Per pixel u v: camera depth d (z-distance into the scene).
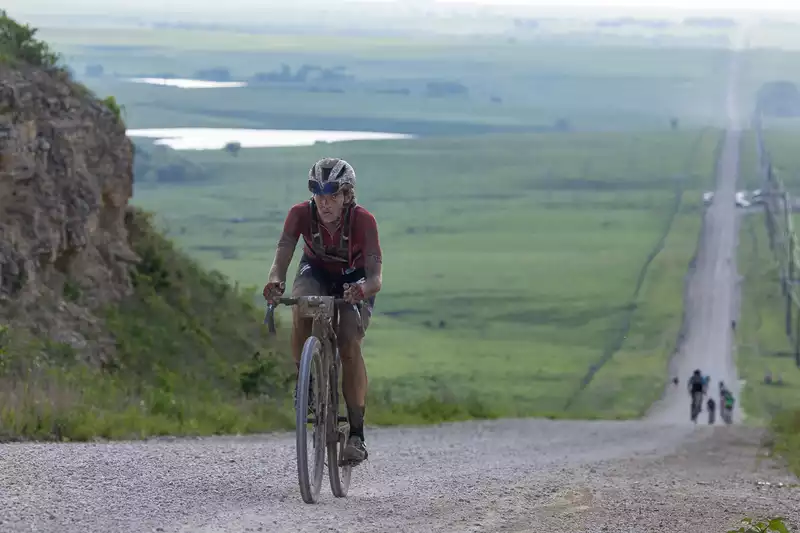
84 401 25.70
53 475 13.76
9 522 10.46
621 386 196.75
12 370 27.14
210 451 19.50
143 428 24.36
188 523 11.05
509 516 12.57
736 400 173.62
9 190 33.97
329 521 11.55
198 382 38.09
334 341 13.69
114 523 10.85
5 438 19.92
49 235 35.00
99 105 41.31
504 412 57.19
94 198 38.19
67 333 33.75
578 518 12.64
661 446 33.56
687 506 14.20
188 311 43.56
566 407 167.88
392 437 32.78
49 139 36.41
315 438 13.21
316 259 13.75
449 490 15.22
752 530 11.22
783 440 32.66
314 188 13.07
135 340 37.56
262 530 10.82
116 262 40.56
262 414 34.53
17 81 36.41
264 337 47.44
